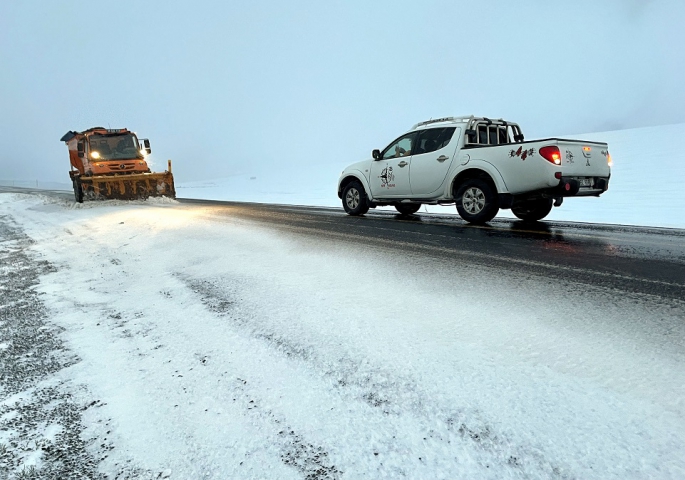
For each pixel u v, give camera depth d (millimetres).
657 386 1758
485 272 3680
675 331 2307
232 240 5738
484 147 6309
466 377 1886
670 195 11688
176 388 1941
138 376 2080
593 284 3234
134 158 14695
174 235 6328
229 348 2322
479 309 2738
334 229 6586
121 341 2539
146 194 14547
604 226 6449
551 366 1958
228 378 1998
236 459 1451
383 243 5230
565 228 6238
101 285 3906
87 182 13562
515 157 5918
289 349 2258
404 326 2488
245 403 1783
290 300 3059
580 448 1408
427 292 3137
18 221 10250
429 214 8875
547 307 2742
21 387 2055
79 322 2938
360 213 8844
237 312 2879
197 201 15992
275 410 1721
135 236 6445
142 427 1667
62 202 15766
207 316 2846
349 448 1474
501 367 1964
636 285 3184
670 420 1531
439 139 7035
